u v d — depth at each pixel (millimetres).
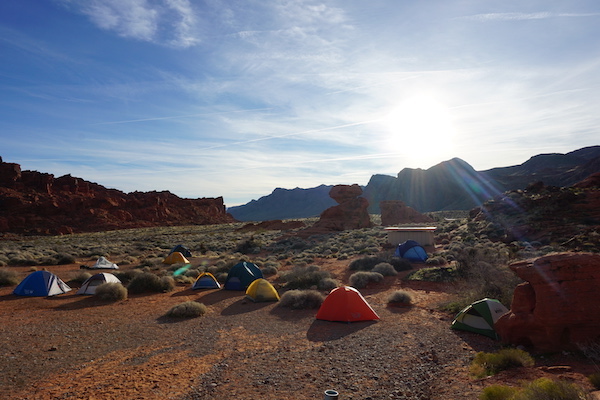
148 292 22359
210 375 9516
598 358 8289
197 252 51344
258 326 14641
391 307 17312
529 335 10352
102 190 160500
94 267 32312
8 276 24266
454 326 13289
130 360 10781
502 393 6711
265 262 36781
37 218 106250
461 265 22844
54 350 11742
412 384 8578
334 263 34562
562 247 28672
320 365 10086
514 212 47250
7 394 8469
